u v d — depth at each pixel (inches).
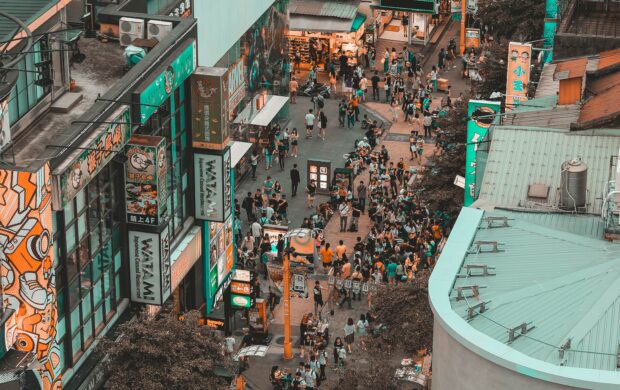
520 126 1915.6
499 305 1444.4
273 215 2874.0
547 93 2234.3
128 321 1987.0
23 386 1631.4
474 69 3833.7
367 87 3873.0
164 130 2164.1
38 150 1834.4
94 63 2191.2
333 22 3865.7
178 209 2263.8
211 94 2245.3
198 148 2283.5
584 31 2501.2
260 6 3164.4
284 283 2359.7
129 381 1849.2
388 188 3110.2
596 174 1791.3
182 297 2325.3
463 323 1406.3
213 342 1935.3
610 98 2033.7
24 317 1697.8
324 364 2320.4
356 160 3181.6
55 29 2023.9
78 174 1749.5
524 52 2522.1
